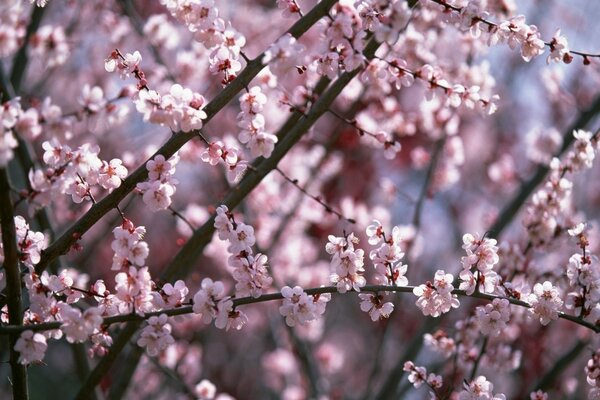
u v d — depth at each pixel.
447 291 2.98
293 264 6.77
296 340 6.00
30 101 4.54
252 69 3.05
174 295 2.88
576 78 7.95
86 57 7.71
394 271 3.03
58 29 4.95
